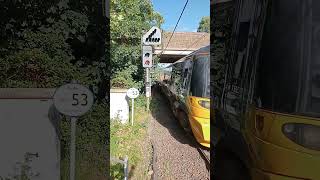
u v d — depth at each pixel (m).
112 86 18.06
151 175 8.84
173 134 14.27
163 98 30.34
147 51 18.58
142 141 12.59
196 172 9.14
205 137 10.96
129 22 18.20
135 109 19.67
